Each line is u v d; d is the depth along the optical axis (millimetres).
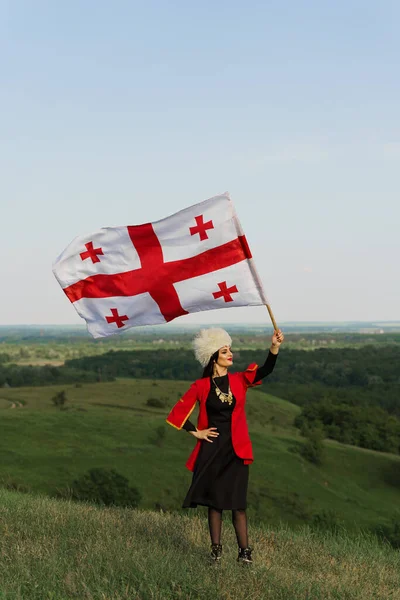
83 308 6730
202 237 6488
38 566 5027
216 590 4754
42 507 8336
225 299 6527
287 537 8258
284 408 132625
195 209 6477
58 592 4508
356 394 148125
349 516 70750
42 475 68812
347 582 5930
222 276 6520
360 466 96750
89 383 165375
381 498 84188
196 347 5973
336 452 100625
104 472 50594
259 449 92438
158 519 8234
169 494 67438
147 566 5129
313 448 92938
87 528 6941
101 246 6625
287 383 169000
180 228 6539
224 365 5953
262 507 67688
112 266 6641
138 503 50750
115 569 5070
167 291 6625
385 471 95312
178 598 4637
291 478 82438
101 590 4504
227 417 5898
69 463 74188
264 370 5984
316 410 120188
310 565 6758
